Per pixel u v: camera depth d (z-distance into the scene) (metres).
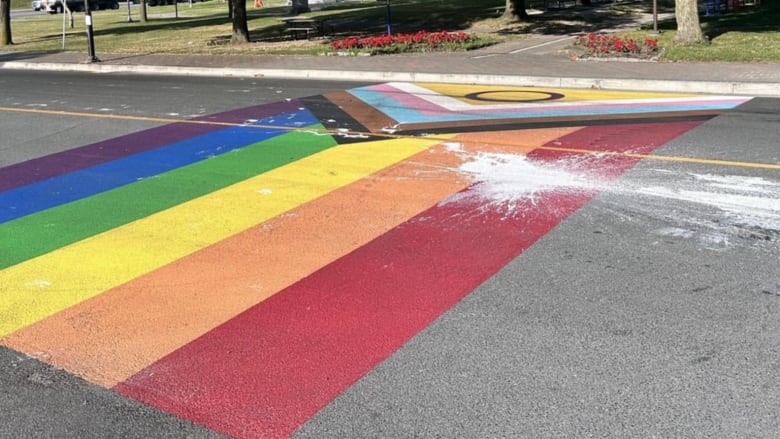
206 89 15.15
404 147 8.79
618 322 4.27
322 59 18.97
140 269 5.40
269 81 16.23
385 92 13.70
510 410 3.46
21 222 6.64
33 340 4.33
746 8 27.52
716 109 10.68
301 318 4.49
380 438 3.29
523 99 12.33
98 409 3.59
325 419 3.45
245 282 5.08
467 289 4.80
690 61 15.35
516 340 4.11
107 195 7.39
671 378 3.67
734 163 7.47
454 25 26.56
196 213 6.66
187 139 9.88
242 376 3.85
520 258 5.29
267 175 7.82
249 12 44.47
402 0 46.09
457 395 3.60
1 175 8.38
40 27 39.94
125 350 4.18
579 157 7.98
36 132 10.88
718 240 5.47
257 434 3.35
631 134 9.05
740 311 4.36
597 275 4.94
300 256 5.52
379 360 3.96
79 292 5.02
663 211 6.14
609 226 5.85
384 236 5.84
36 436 3.39
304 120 10.90
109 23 40.50
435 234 5.83
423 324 4.34
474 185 7.09
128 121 11.47
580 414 3.41
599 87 13.60
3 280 5.27
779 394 3.51
